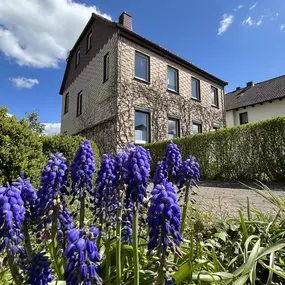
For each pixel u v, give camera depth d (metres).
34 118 17.72
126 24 12.00
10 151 3.39
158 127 11.88
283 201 2.79
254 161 8.02
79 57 15.85
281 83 22.05
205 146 9.43
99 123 11.82
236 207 4.17
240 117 23.25
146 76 12.03
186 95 13.80
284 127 7.40
